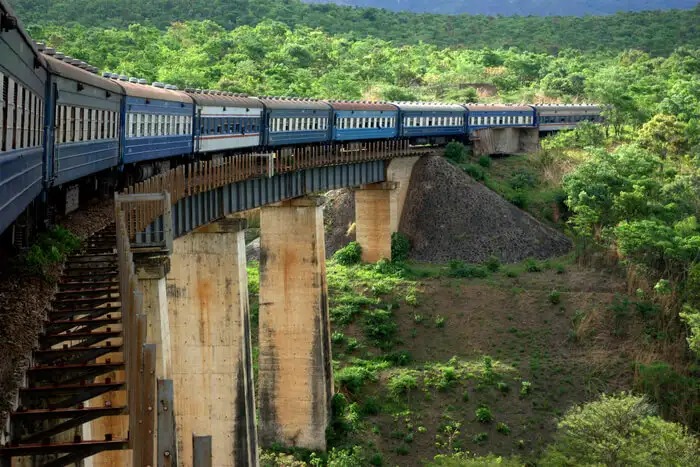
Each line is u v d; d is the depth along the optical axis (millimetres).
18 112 27172
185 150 60250
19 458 19031
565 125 132750
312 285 71125
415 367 78438
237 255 55219
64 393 20031
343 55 193750
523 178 111500
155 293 36875
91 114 41500
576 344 80125
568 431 58375
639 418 57875
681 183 98750
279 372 71312
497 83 173625
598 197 95250
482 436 69062
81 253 32312
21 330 22547
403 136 102750
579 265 92438
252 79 144250
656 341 78750
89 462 27234
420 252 100938
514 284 89500
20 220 30203
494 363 77875
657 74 178125
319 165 78500
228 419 55438
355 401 74312
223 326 55281
